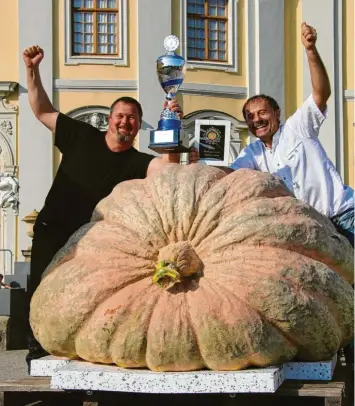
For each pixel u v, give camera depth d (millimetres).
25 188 23844
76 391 4348
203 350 4172
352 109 25484
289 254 4445
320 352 4414
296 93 25328
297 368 4410
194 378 4094
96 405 4336
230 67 25047
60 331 4449
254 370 4172
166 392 4098
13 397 4438
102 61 24469
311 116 6156
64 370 4211
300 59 25406
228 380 4066
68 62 24391
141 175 5832
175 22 24750
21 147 23938
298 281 4359
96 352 4344
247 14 25297
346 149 25406
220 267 4379
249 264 4359
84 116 24406
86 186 5816
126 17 24609
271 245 4453
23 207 23781
